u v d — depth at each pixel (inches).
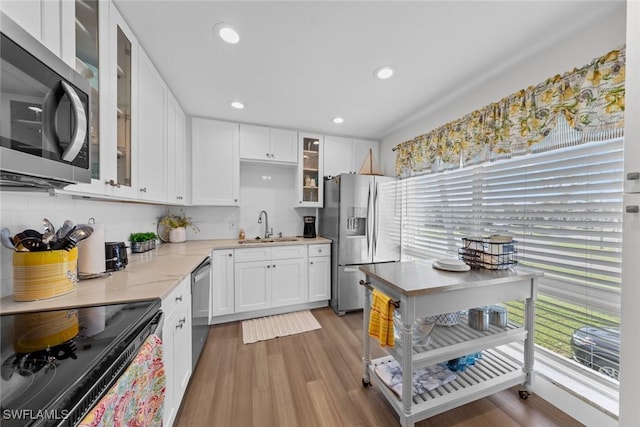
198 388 63.8
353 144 131.7
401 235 119.7
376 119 107.8
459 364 62.0
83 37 41.3
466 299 53.5
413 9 50.1
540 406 58.2
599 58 50.1
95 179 43.0
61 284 40.3
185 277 55.9
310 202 124.9
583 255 55.3
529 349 59.9
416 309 49.3
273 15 51.8
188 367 60.7
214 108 97.7
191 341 62.8
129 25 54.2
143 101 62.1
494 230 75.0
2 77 24.5
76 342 27.4
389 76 74.5
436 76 74.4
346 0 48.0
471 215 82.8
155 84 69.6
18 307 35.7
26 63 26.6
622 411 36.6
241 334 92.0
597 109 50.6
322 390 63.5
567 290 58.4
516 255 68.3
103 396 22.7
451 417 55.6
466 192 84.7
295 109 98.1
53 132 29.5
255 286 104.4
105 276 51.7
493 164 74.6
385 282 54.2
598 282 53.2
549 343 62.5
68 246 42.1
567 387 55.4
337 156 128.6
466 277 55.7
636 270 35.2
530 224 65.4
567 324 58.8
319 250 115.5
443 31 56.3
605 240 51.8
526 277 57.4
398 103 92.2
